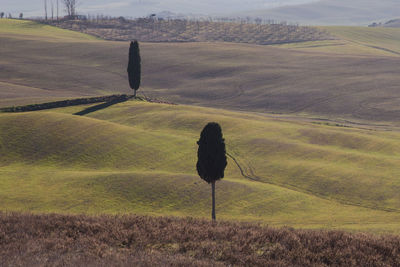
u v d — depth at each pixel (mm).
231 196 51781
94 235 17266
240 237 17391
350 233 18547
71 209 45969
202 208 48562
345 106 141750
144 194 50938
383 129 117250
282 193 53938
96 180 54625
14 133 74688
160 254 15289
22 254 14906
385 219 45719
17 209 44938
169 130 88250
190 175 57250
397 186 57125
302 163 66438
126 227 18359
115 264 14148
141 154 70250
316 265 15188
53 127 77688
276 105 146250
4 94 132500
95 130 78375
